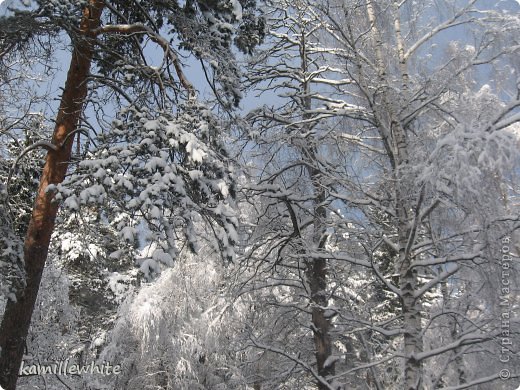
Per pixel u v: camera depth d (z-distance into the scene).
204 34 7.66
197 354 15.46
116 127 6.51
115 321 16.64
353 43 8.90
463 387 6.88
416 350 7.70
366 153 9.69
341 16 9.20
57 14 6.62
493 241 6.39
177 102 7.55
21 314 7.02
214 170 6.64
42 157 8.98
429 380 7.64
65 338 13.98
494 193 6.12
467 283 7.61
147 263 5.85
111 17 9.02
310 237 11.04
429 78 8.33
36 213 7.43
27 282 7.13
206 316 14.18
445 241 7.50
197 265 13.52
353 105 9.92
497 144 5.84
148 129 6.21
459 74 8.23
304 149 10.09
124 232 5.73
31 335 12.73
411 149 7.68
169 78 7.88
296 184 10.35
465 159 5.84
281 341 11.23
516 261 6.46
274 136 10.08
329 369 10.41
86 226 8.43
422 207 7.45
